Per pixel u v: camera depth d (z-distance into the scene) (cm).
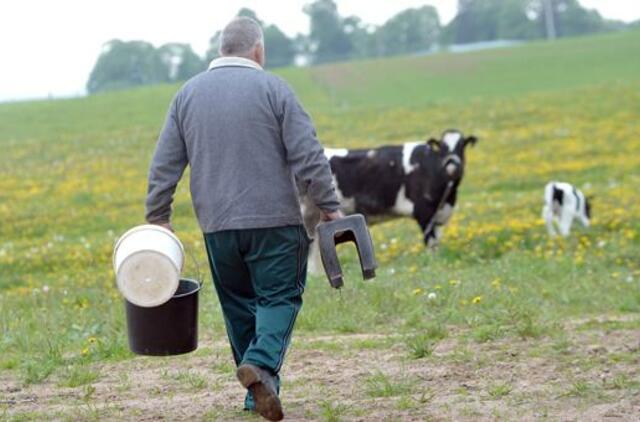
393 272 1748
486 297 1442
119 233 2902
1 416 895
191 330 845
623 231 2358
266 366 774
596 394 904
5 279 2177
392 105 5928
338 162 2258
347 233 830
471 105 5566
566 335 1199
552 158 3941
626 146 4097
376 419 845
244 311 847
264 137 802
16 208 3356
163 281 800
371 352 1161
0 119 6388
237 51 830
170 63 15950
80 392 1005
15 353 1230
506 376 999
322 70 9262
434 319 1336
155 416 888
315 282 1645
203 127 805
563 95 5716
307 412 881
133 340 844
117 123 5944
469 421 834
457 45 19638
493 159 3966
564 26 19512
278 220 797
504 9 19888
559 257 1989
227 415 881
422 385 973
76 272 2186
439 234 2302
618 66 7969
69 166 4247
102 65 15825
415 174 2233
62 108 6944
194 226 2786
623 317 1388
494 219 2658
